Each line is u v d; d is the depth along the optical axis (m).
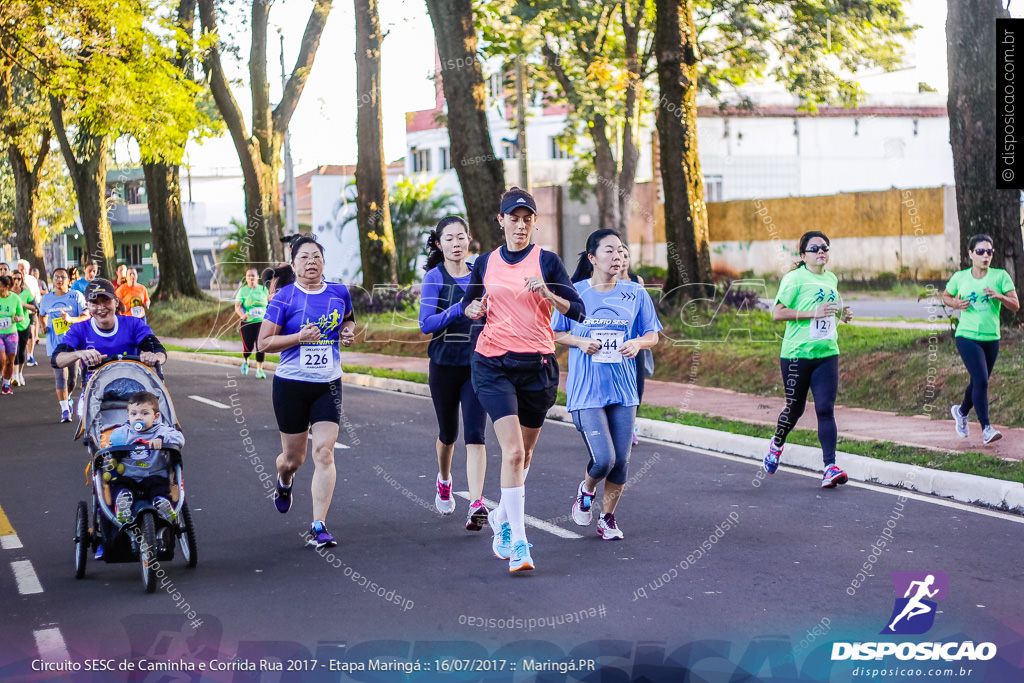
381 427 12.84
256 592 6.04
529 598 5.85
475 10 22.23
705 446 11.06
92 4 23.69
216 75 28.05
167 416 6.74
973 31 13.35
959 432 10.26
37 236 37.88
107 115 26.50
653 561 6.59
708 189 32.94
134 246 61.50
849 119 34.00
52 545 7.25
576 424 7.09
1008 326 13.30
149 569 5.98
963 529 7.32
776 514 7.84
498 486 9.20
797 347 8.84
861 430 10.81
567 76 27.12
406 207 35.47
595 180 33.25
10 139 35.41
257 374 19.20
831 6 24.38
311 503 8.54
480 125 17.70
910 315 21.62
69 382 15.01
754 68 27.20
